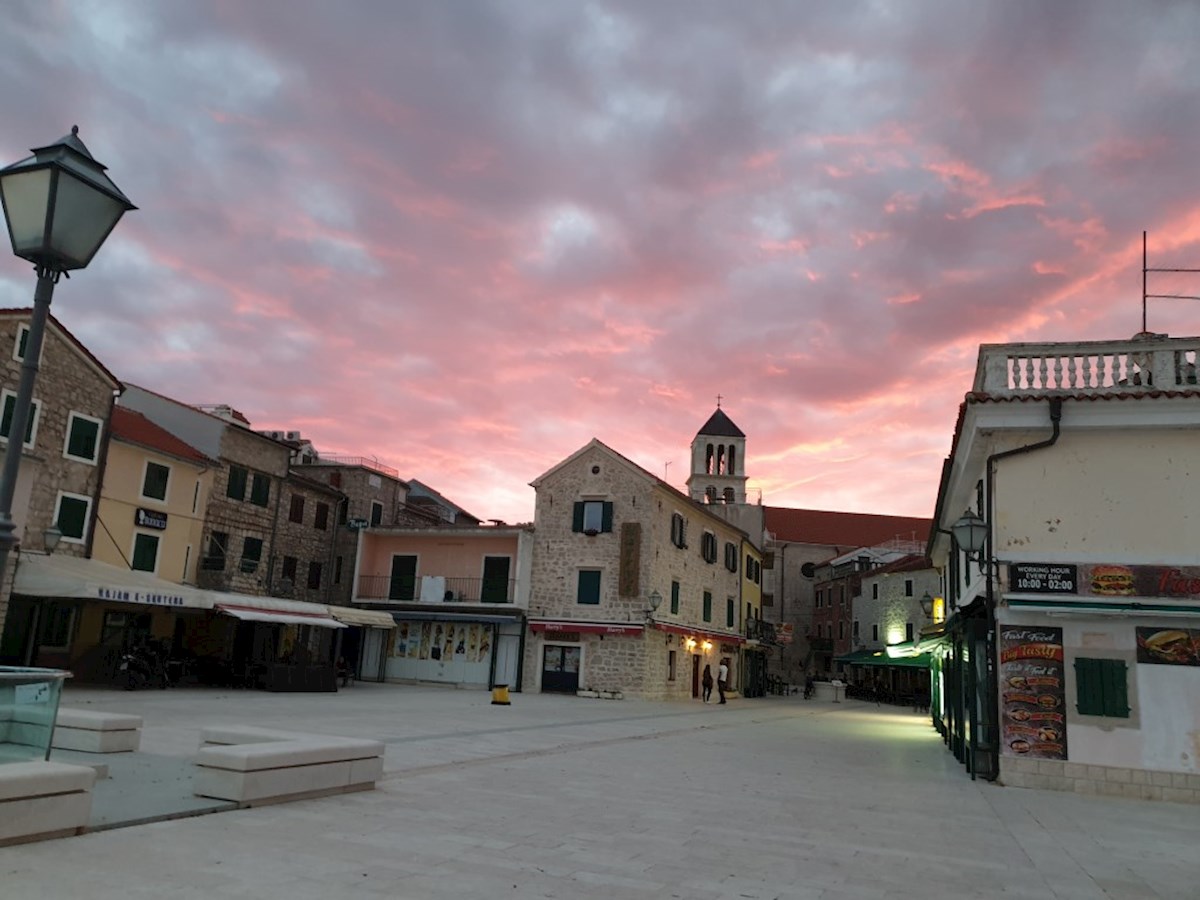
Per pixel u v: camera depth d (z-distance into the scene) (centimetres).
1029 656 1361
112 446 2939
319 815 796
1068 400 1376
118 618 2953
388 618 3488
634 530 3656
